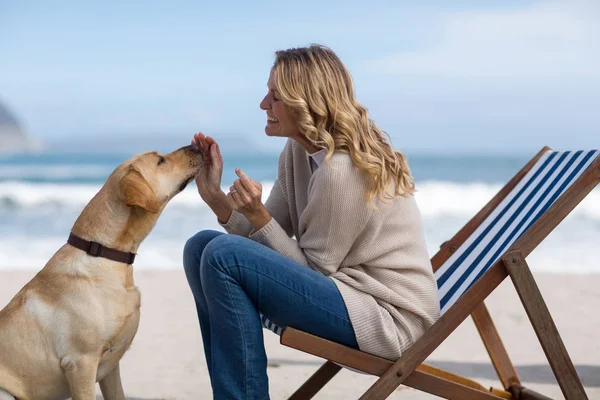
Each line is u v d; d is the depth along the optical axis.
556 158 3.22
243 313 2.52
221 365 2.54
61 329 2.72
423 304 2.63
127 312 2.82
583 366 4.18
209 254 2.52
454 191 20.09
